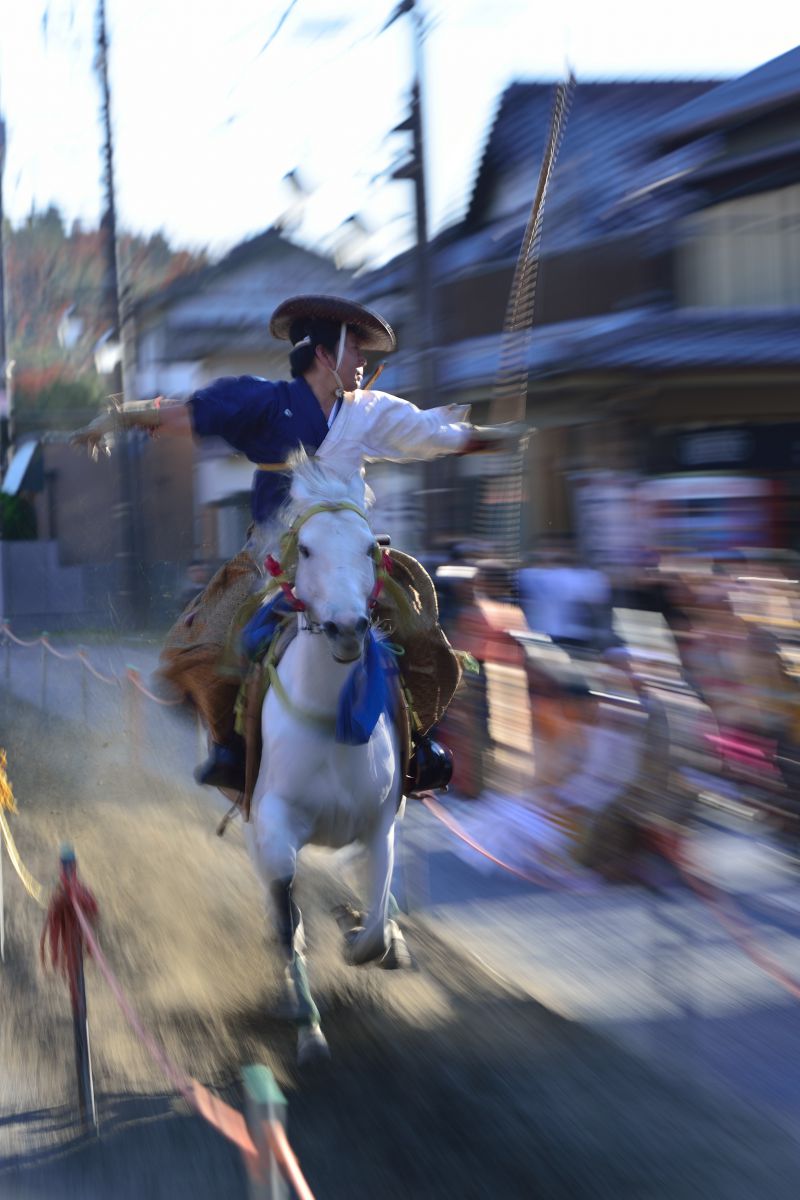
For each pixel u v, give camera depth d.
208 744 5.76
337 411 4.79
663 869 6.61
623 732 6.79
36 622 26.94
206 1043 5.28
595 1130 4.48
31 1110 4.71
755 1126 4.52
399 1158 4.32
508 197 19.61
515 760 8.62
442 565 11.40
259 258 24.38
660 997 5.68
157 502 25.53
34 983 5.94
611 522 12.73
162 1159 4.33
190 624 5.23
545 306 18.67
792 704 8.25
